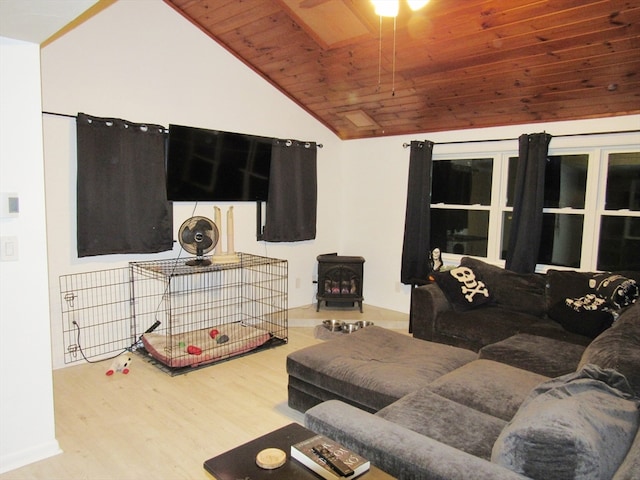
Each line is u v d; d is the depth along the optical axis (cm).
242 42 419
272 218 485
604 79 327
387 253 529
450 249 489
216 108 434
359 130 530
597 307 322
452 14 307
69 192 349
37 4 174
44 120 333
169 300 377
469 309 378
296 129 507
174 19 397
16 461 228
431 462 136
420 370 251
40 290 231
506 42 318
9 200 218
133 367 359
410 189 479
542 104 379
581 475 116
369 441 151
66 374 343
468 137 452
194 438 259
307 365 269
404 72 389
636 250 370
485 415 199
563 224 406
